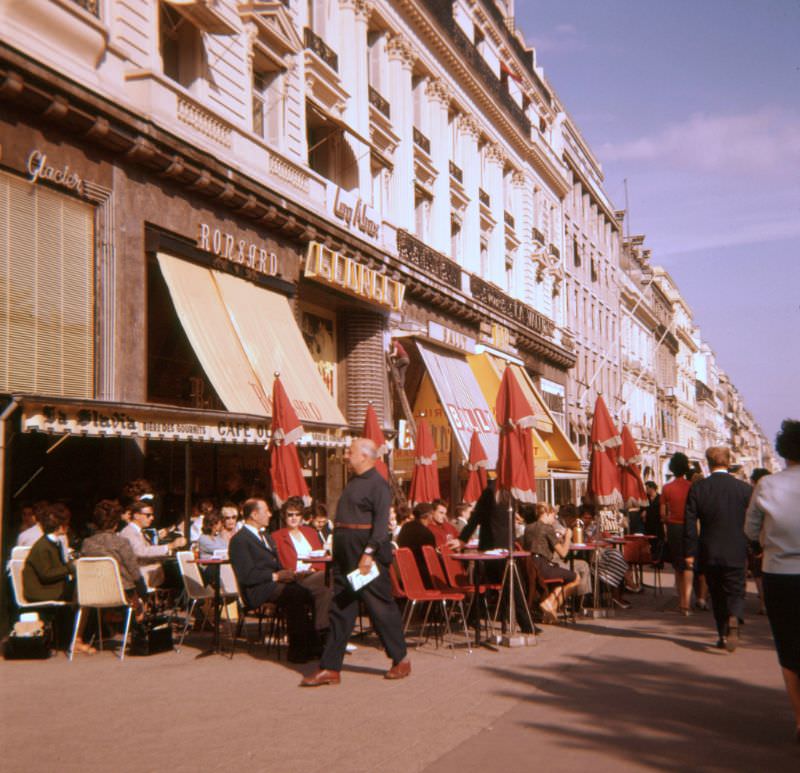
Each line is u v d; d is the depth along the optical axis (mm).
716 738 5844
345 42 23266
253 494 17031
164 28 15742
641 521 20156
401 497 22844
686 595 13094
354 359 22719
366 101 23859
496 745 5695
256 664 9234
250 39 17969
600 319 55469
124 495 12227
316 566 11031
